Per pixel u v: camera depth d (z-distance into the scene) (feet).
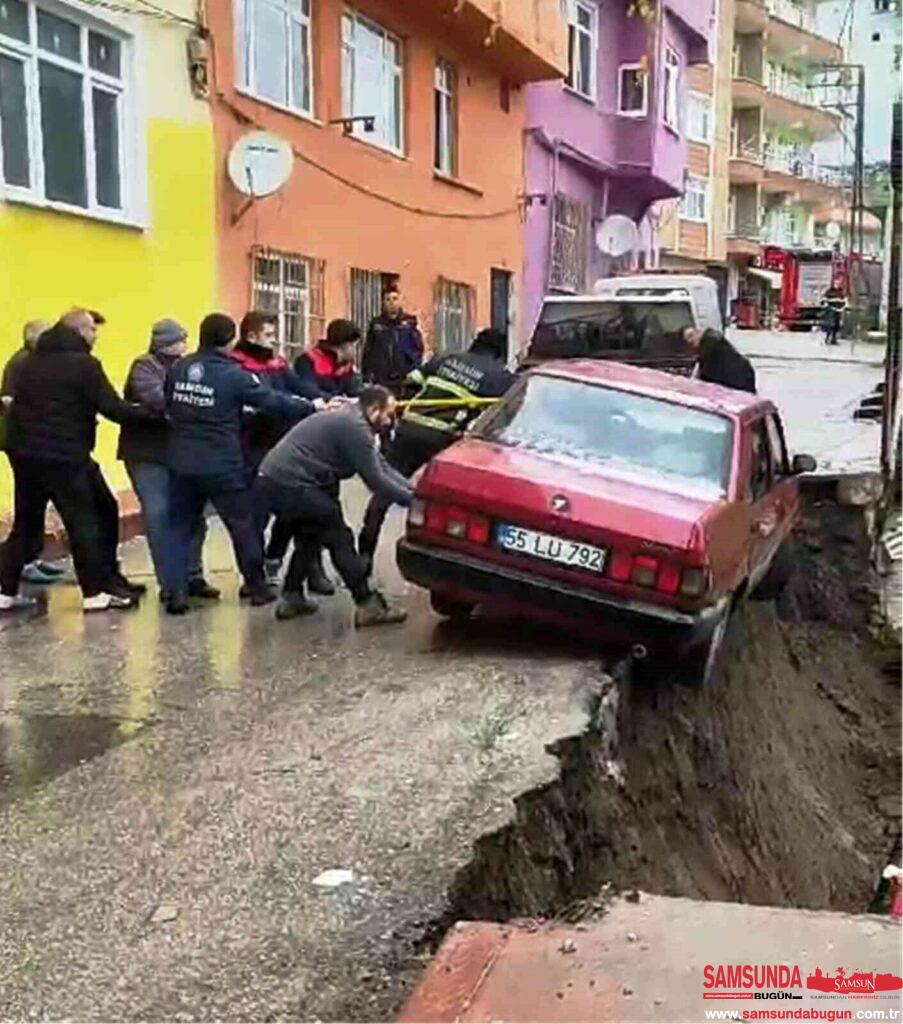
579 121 78.48
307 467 25.53
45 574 29.89
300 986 12.26
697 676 24.35
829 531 41.50
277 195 45.47
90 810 16.42
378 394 25.81
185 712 20.38
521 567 23.07
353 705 20.66
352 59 51.62
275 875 14.55
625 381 27.17
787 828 27.89
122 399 27.32
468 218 63.77
